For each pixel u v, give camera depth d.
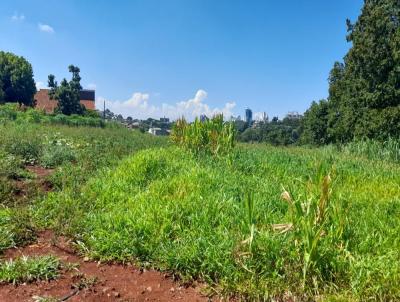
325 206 4.21
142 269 4.38
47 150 10.76
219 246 4.23
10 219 5.32
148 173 7.35
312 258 3.79
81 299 3.79
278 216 5.05
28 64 55.12
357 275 3.73
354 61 21.50
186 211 5.21
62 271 4.27
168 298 3.87
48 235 5.24
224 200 5.50
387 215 5.42
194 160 8.64
